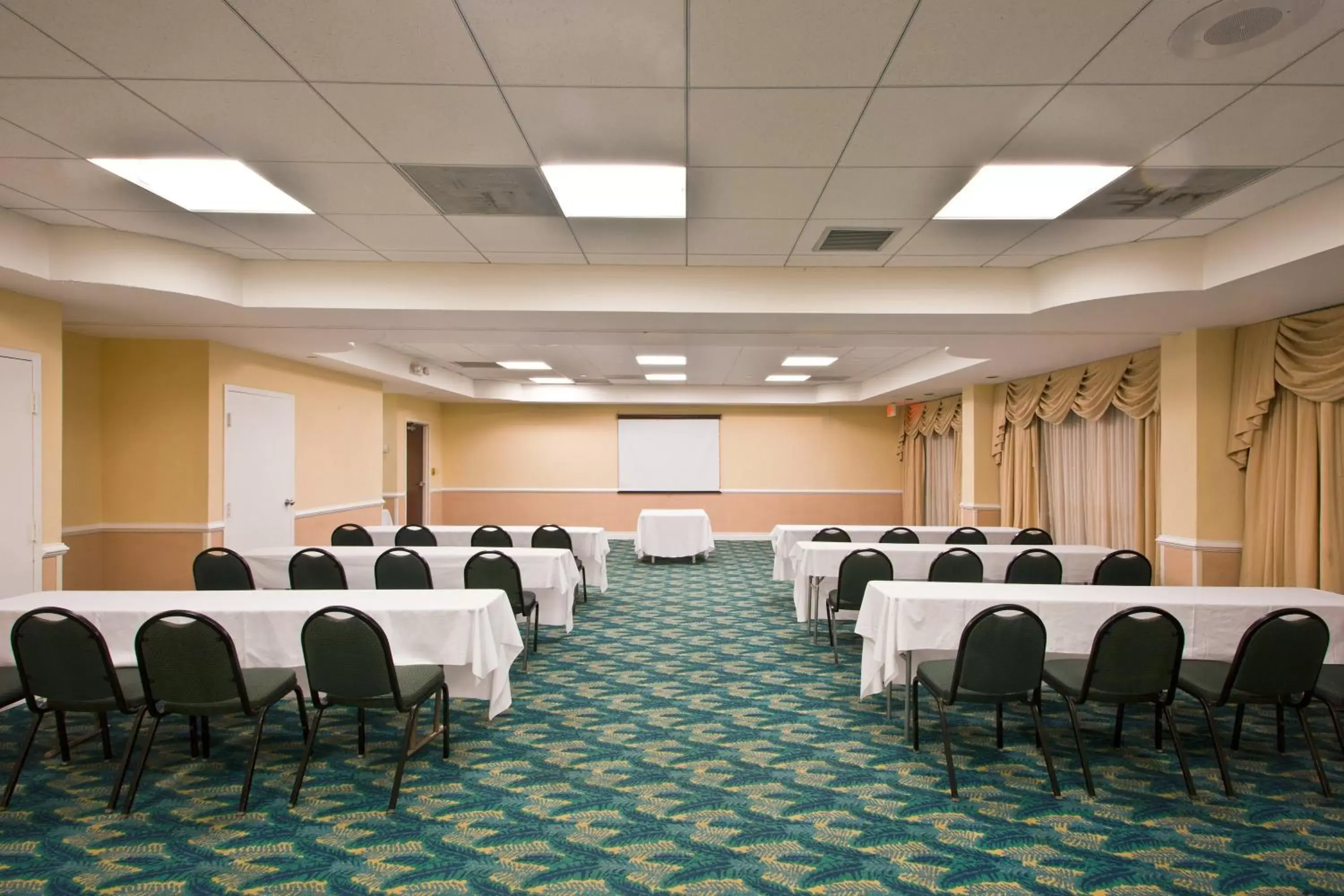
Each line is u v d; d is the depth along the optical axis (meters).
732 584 9.00
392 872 2.50
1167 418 5.79
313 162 3.23
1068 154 3.12
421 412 12.90
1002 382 9.36
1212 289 4.26
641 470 13.91
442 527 7.86
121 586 6.26
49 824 2.80
